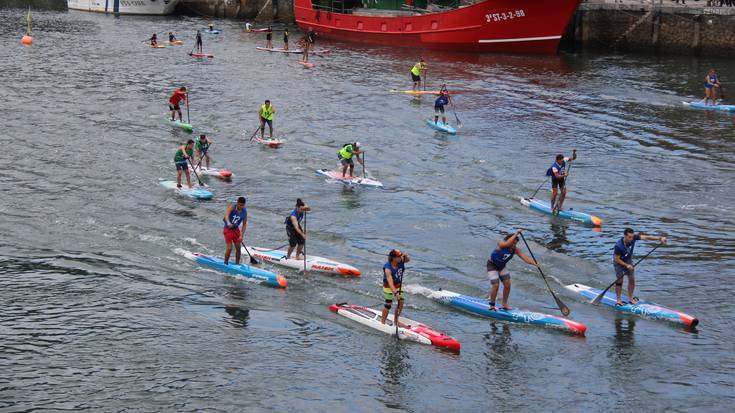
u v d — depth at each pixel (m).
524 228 38.31
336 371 25.56
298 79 75.50
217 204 40.50
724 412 23.59
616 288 29.95
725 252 35.75
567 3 87.88
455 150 51.94
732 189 44.66
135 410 23.27
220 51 93.56
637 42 92.62
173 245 35.16
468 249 35.53
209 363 25.86
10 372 25.03
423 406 23.77
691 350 27.12
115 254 34.16
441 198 42.56
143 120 57.53
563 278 32.59
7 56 85.81
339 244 35.81
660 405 23.94
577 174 47.19
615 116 61.66
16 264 32.94
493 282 28.88
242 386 24.64
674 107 64.94
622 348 27.17
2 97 64.19
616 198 43.06
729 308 30.27
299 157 49.50
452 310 29.80
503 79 76.19
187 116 59.03
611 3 94.50
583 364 26.16
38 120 56.69
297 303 30.05
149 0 135.75
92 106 61.75
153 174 44.81
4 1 149.25
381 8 105.31
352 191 43.38
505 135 55.88
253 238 36.12
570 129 57.59
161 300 30.12
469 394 24.38
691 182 45.84
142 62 84.00
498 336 27.88
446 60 87.69
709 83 64.62
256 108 62.50
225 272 32.62
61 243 35.16
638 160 50.12
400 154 50.88
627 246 29.33
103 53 90.06
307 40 85.81
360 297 30.55
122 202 40.34
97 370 25.33
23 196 40.81
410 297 30.62
